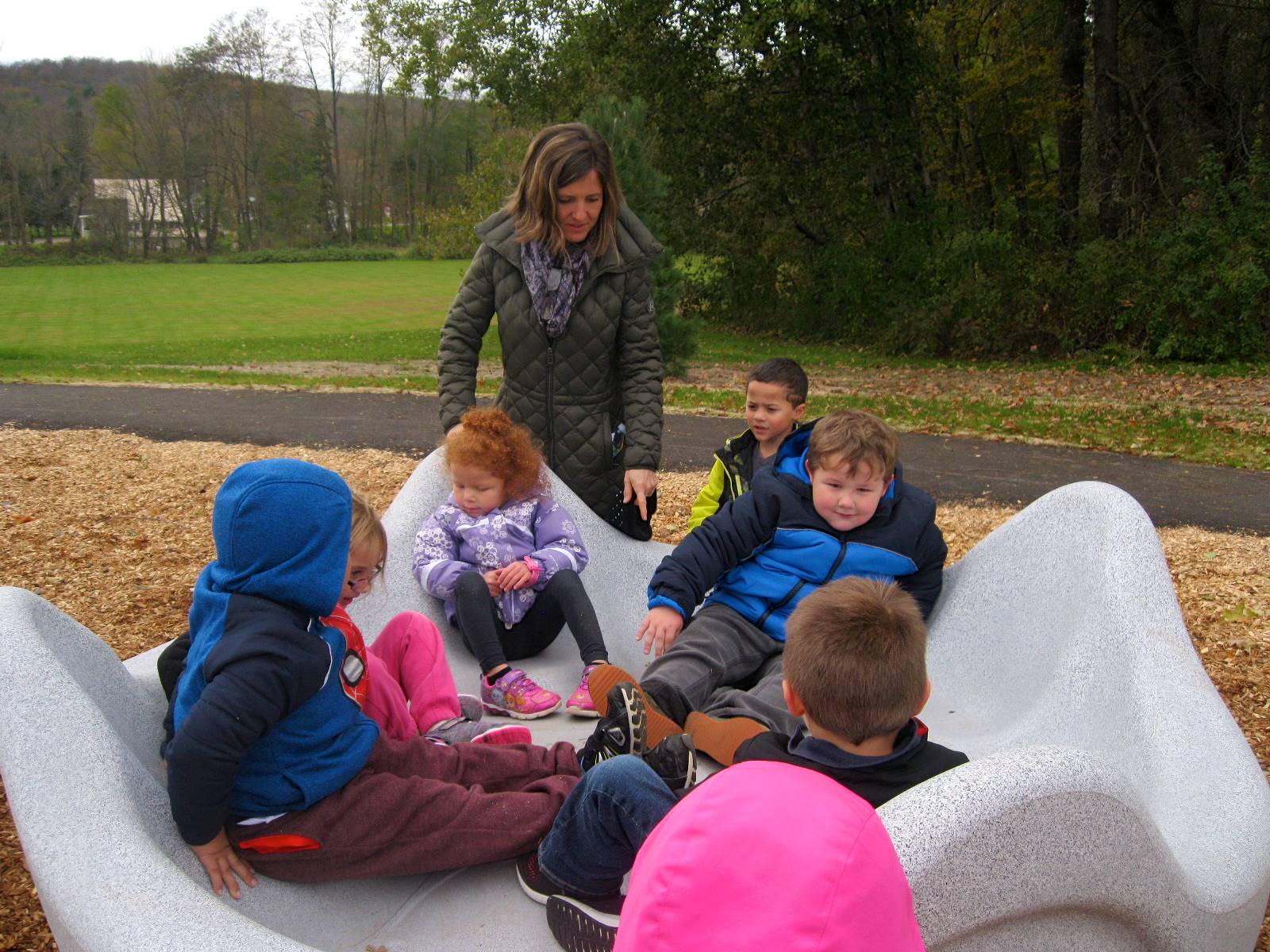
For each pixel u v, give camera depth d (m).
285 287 51.16
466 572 3.22
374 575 2.49
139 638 4.57
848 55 21.73
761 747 2.19
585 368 3.75
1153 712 2.36
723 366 19.56
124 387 14.04
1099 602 2.70
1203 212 18.88
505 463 3.33
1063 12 21.53
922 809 1.58
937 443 10.58
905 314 21.53
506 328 3.74
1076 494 3.01
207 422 10.98
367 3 37.94
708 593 3.42
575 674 3.38
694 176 24.36
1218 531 6.95
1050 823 1.65
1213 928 1.88
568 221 3.50
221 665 1.90
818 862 1.20
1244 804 2.05
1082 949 1.81
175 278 57.53
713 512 3.84
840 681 1.91
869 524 3.12
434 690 2.70
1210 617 4.93
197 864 2.01
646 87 23.16
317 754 2.09
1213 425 11.52
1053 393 14.90
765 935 1.17
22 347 23.50
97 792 1.90
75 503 6.94
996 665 3.05
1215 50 20.94
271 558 1.99
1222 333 17.69
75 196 75.56
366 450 9.34
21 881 2.84
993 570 3.19
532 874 2.19
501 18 28.62
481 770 2.35
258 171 79.38
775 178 23.56
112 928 1.57
